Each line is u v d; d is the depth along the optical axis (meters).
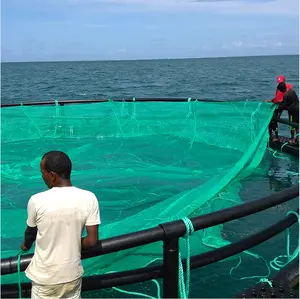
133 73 99.62
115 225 4.74
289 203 6.64
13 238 5.40
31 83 63.72
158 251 4.72
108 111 11.96
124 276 3.22
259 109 10.06
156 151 10.17
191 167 8.76
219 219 3.18
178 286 3.17
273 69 103.12
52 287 2.81
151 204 6.64
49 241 2.80
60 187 2.89
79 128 11.87
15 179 7.96
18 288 3.14
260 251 5.16
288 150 10.06
